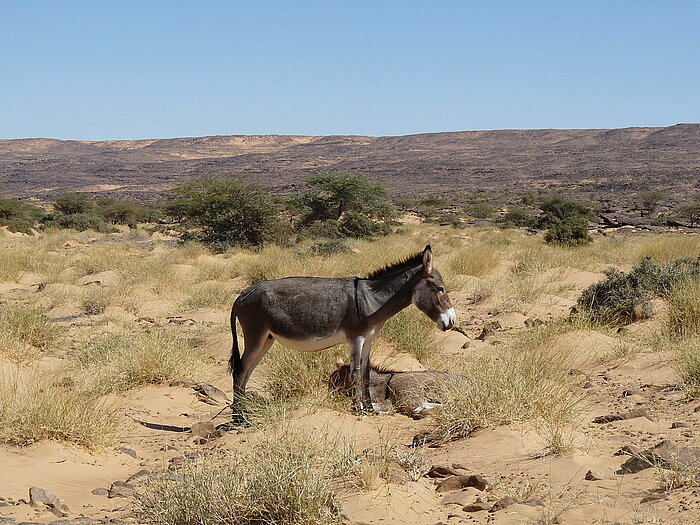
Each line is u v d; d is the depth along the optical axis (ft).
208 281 74.69
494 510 17.08
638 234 176.96
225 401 32.50
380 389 28.91
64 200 237.25
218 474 18.16
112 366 35.01
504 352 39.04
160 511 17.31
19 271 79.87
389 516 17.02
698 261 52.95
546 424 23.91
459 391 25.64
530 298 56.65
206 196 127.65
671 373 31.22
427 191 638.94
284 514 16.79
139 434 26.78
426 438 24.36
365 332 27.43
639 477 18.60
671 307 41.55
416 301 28.02
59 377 34.22
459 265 72.49
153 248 127.44
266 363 32.71
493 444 22.62
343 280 27.91
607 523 15.53
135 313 58.13
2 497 19.43
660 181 609.01
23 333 41.34
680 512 15.84
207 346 43.70
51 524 17.48
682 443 21.61
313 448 19.54
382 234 163.12
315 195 191.93
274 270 70.54
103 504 19.48
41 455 22.54
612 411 26.61
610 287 48.55
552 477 19.25
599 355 36.78
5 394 25.64
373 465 19.19
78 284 73.67
